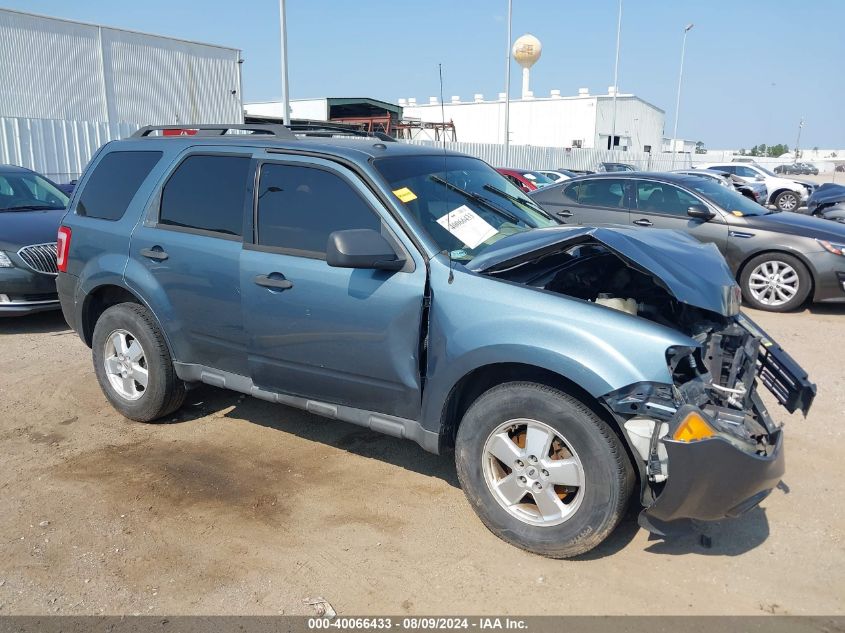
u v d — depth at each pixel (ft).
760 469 9.59
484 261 11.38
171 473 13.80
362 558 11.03
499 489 11.20
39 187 29.43
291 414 16.80
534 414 10.58
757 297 27.40
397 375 11.83
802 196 73.15
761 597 10.09
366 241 11.16
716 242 27.76
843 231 26.50
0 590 10.25
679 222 28.53
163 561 10.97
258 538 11.59
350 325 12.11
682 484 9.48
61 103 82.64
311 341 12.66
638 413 9.77
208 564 10.90
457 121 158.10
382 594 10.19
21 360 20.85
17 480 13.50
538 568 10.75
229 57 99.25
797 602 9.98
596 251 12.78
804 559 11.00
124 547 11.33
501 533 11.25
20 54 78.48
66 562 10.93
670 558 11.02
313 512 12.37
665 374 9.73
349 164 12.57
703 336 11.50
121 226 15.44
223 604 9.99
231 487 13.26
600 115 148.46
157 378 15.35
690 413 9.36
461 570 10.72
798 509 12.46
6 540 11.50
